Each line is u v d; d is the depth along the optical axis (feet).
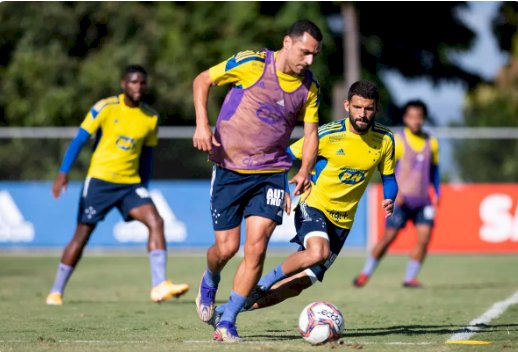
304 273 70.90
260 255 63.57
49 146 198.59
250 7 297.12
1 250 189.67
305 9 298.35
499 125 238.48
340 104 252.83
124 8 285.23
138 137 96.58
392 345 63.26
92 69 275.39
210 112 266.36
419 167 121.80
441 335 70.28
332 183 70.03
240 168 63.62
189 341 65.36
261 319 83.56
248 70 62.23
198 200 190.19
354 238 188.85
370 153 69.67
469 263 169.89
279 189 64.03
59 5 287.69
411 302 102.27
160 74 276.21
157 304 99.81
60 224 189.16
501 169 196.03
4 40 292.20
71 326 77.15
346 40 292.20
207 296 68.33
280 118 63.10
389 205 70.38
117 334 71.05
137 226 190.29
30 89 277.44
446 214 186.50
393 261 176.35
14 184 189.16
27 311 91.04
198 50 286.66
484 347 62.13
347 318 84.69
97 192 96.68
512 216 186.19
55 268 158.81
